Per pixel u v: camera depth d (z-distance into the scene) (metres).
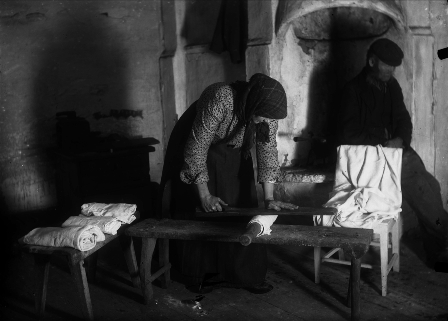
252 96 3.24
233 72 5.50
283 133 5.04
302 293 3.76
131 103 5.94
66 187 5.21
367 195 3.86
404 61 4.82
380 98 4.62
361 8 5.00
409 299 3.63
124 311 3.56
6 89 5.17
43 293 3.47
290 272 4.11
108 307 3.62
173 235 3.43
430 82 4.70
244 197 3.72
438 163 4.79
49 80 5.40
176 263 3.88
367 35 5.04
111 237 3.49
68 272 4.22
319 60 5.12
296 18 4.73
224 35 5.28
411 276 3.97
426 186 4.35
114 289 3.90
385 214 3.76
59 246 3.29
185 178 3.52
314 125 5.20
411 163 4.44
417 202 4.34
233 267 3.66
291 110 5.04
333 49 5.19
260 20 4.82
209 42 5.68
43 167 5.44
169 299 3.71
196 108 3.52
